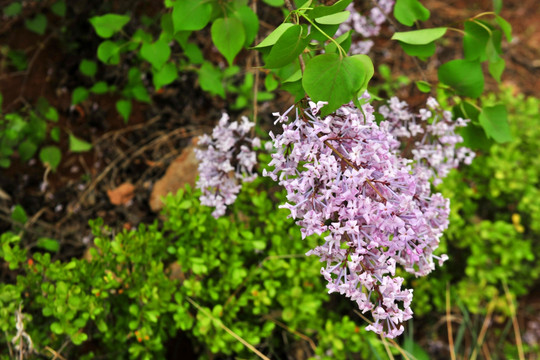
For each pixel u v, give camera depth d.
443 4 1.23
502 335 0.92
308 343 0.84
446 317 0.92
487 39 0.61
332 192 0.47
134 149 0.98
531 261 0.95
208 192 0.63
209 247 0.75
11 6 0.98
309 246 0.77
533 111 0.96
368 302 0.47
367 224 0.47
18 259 0.70
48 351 0.72
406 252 0.50
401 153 0.62
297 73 0.52
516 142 0.92
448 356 0.94
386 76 0.96
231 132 0.62
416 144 0.61
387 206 0.46
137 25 1.01
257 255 0.80
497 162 0.90
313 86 0.47
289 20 0.51
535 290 1.00
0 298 0.68
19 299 0.69
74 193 0.95
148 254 0.74
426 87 0.63
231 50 0.63
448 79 0.62
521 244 0.88
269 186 0.80
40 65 1.01
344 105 0.50
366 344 0.79
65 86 1.01
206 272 0.71
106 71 1.02
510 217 0.96
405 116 0.60
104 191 0.95
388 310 0.47
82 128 0.99
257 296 0.74
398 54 1.10
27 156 0.90
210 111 1.02
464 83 0.62
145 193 0.94
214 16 0.64
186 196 0.77
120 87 1.02
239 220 0.81
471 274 0.87
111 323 0.75
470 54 0.62
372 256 0.47
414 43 0.56
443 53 1.15
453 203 0.86
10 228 0.90
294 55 0.48
